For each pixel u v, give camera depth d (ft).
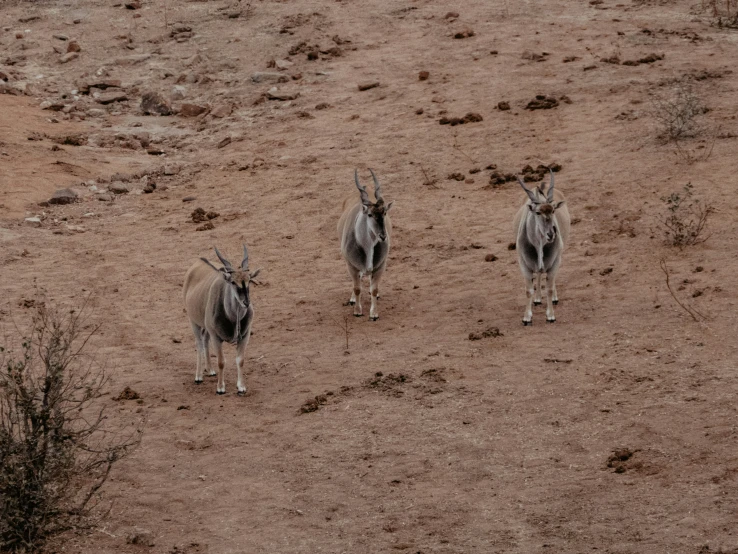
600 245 108.17
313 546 57.41
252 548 57.57
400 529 58.54
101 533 59.82
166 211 134.00
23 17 235.40
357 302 96.99
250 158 153.79
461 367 81.25
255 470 67.15
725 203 113.60
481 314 94.22
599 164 132.46
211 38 215.51
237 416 75.92
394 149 149.28
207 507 62.64
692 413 68.49
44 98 187.73
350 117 166.09
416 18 217.97
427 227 120.26
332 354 87.20
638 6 213.46
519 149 142.41
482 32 203.21
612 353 80.48
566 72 172.14
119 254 119.03
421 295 101.60
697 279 94.32
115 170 152.05
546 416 71.05
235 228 126.11
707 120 141.59
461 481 63.52
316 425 73.10
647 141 137.59
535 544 55.52
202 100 185.78
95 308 102.83
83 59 208.13
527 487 61.93
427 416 72.95
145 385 82.99
